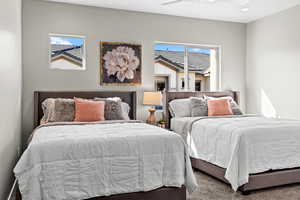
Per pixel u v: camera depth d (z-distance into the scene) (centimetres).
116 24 495
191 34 548
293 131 334
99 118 394
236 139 311
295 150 331
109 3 465
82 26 474
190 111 480
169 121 502
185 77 560
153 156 259
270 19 528
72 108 403
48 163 228
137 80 510
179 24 539
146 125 339
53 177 228
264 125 341
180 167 268
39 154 227
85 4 471
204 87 577
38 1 450
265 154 316
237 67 588
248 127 328
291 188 326
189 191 274
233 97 566
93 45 481
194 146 395
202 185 337
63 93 455
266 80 539
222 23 574
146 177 255
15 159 341
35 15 448
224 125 351
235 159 303
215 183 345
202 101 482
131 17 504
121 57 498
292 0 447
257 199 290
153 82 523
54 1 457
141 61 513
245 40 590
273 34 521
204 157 371
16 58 347
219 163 339
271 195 303
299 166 332
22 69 442
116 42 494
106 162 243
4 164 251
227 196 299
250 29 580
